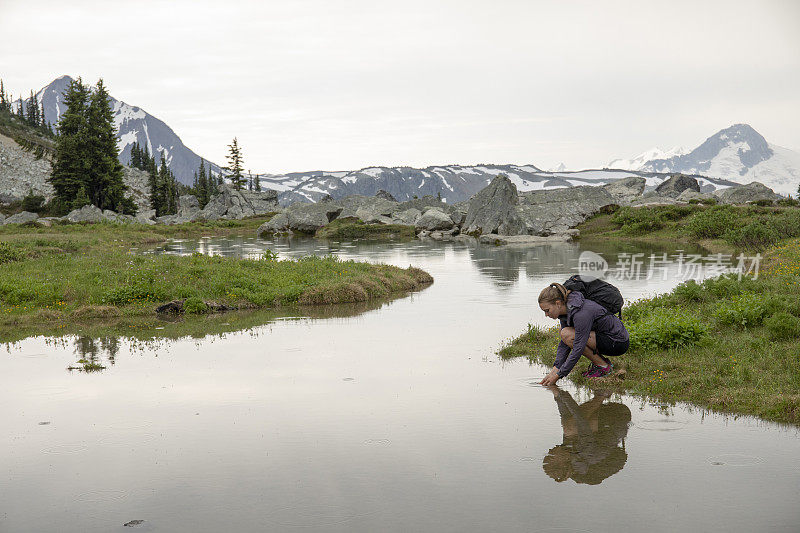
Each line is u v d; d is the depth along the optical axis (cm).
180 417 621
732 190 7975
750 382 659
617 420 585
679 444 515
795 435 526
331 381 764
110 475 474
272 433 566
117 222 7688
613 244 4366
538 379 761
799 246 2530
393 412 627
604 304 718
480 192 6438
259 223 9244
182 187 18962
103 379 790
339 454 509
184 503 421
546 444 525
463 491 431
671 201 7125
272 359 906
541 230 5941
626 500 411
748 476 445
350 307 1510
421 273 2173
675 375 714
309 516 396
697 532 364
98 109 9738
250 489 442
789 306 964
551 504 407
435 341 1047
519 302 1581
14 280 1666
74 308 1439
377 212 8731
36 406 671
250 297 1545
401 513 398
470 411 627
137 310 1418
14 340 1100
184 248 4384
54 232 5784
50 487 454
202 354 950
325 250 4178
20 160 13388
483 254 3656
